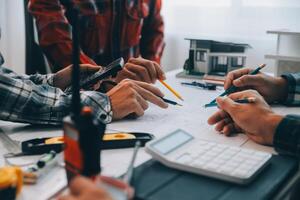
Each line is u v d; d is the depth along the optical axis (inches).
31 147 27.1
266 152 28.1
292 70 53.3
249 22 80.7
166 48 89.4
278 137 28.7
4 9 80.5
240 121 31.4
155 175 22.8
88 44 69.5
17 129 33.8
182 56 88.8
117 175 23.5
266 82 42.5
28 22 69.1
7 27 81.2
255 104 31.9
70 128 20.0
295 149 27.7
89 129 19.7
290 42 52.9
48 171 23.8
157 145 25.3
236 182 21.9
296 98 43.3
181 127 34.4
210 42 56.9
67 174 20.9
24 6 70.4
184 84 52.0
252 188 21.6
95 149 20.0
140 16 74.1
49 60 66.0
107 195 16.0
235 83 41.8
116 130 33.3
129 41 73.9
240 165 23.6
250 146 30.0
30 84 35.1
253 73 44.0
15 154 27.1
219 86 51.1
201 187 21.5
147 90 39.1
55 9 63.5
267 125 29.7
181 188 21.2
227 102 32.9
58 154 26.2
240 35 81.9
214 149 25.9
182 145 26.1
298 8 77.0
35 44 69.5
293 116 30.1
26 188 22.0
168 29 88.4
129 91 37.1
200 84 51.2
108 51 71.8
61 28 63.6
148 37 80.2
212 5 83.5
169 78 55.9
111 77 42.5
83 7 66.5
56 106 34.3
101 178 18.4
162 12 87.7
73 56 21.9
